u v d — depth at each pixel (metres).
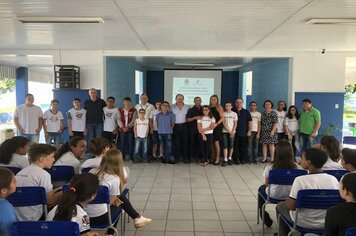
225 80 14.31
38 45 7.01
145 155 6.95
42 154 2.61
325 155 2.54
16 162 3.15
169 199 4.50
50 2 3.71
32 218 2.47
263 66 9.87
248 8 3.88
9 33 5.60
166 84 11.95
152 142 7.12
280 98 8.34
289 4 3.68
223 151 6.82
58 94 7.70
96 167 2.96
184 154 6.94
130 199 4.48
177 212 4.00
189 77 11.86
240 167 6.57
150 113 7.06
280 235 2.87
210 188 5.06
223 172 6.12
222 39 6.10
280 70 8.39
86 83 7.76
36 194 2.42
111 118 6.86
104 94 7.80
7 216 1.83
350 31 5.19
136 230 3.46
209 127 6.62
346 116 12.49
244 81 12.54
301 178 2.51
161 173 6.02
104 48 7.40
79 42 6.57
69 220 1.84
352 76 10.89
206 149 6.71
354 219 1.66
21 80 12.02
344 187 1.70
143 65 12.50
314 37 5.80
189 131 6.94
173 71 11.89
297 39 6.02
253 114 6.98
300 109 7.64
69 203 1.88
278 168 3.13
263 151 6.99
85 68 7.74
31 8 3.98
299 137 6.90
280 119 6.97
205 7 3.86
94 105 6.83
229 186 5.18
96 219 2.63
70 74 7.48
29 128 6.36
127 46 7.08
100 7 3.91
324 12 4.03
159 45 6.91
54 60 7.72
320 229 2.50
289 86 7.76
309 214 2.50
